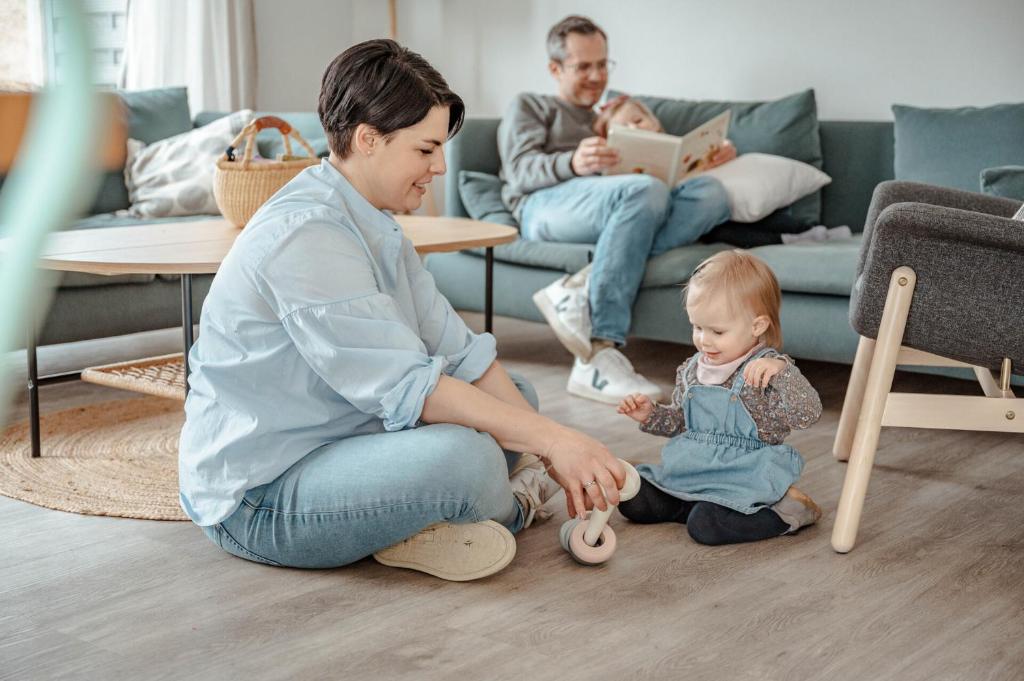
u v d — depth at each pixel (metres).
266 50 4.33
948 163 2.90
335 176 1.47
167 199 3.08
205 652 1.24
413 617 1.35
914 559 1.58
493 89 4.33
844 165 3.22
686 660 1.23
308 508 1.43
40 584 1.45
